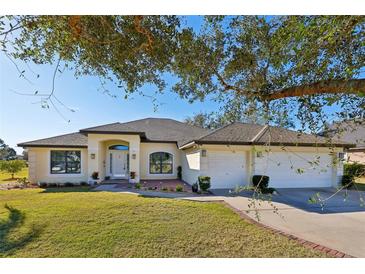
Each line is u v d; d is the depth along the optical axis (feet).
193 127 84.89
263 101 14.99
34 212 26.71
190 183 58.34
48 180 60.80
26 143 59.57
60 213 26.30
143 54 14.96
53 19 11.39
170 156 72.95
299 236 20.72
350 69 9.87
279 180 50.67
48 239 19.21
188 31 14.87
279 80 13.87
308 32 10.00
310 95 12.37
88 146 58.75
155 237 19.89
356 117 11.34
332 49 10.96
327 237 20.54
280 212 28.84
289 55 12.11
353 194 43.68
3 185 58.03
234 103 18.08
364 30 10.25
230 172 50.70
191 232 21.15
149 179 70.44
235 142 48.16
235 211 28.81
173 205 31.01
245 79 17.26
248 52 15.80
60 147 61.52
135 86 16.34
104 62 14.19
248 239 19.81
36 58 13.32
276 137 47.55
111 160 68.44
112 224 22.80
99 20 12.02
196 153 52.90
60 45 12.85
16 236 19.77
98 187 51.80
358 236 20.84
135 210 27.96
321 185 52.42
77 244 18.38
